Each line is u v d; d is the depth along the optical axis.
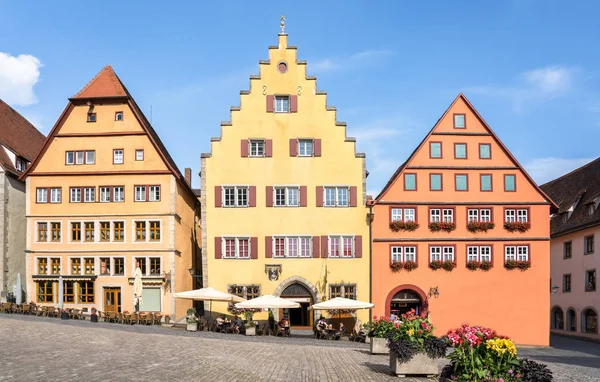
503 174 38.84
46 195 39.69
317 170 38.59
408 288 37.66
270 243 37.94
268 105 38.91
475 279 37.91
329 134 38.88
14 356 16.03
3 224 40.47
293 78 39.22
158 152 39.44
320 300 37.56
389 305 37.56
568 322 47.56
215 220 38.12
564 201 52.09
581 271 45.31
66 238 39.28
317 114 38.97
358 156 38.69
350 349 25.27
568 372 21.75
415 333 16.53
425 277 37.78
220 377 14.54
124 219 39.06
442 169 38.66
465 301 37.72
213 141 38.69
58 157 39.91
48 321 30.98
